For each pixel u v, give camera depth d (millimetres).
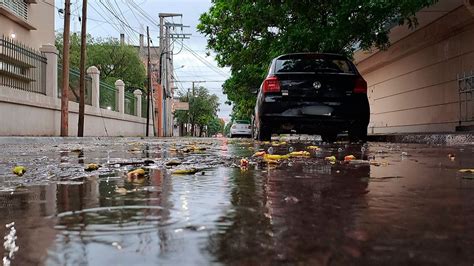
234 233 1116
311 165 3389
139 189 2053
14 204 1679
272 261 875
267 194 1859
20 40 18984
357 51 16203
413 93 14227
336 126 8562
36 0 19766
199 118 79750
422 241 1044
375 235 1104
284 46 11188
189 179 2459
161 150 6430
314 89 7988
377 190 2000
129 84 39531
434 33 12180
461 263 870
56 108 16438
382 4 9336
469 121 10602
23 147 8086
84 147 7957
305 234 1110
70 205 1627
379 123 17359
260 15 11695
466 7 9891
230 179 2455
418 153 4980
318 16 10789
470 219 1322
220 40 16062
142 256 911
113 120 24484
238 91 24062
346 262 870
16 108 13453
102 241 1037
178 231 1139
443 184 2223
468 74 10633
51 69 16266
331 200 1690
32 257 922
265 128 8898
